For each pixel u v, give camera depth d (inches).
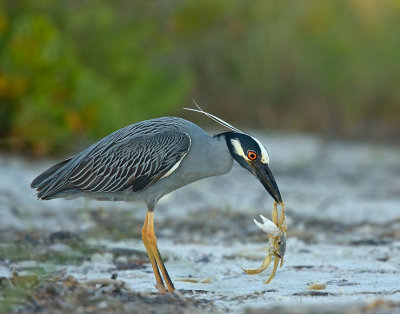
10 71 765.3
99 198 344.2
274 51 1274.6
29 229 457.7
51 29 789.9
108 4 1071.0
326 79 1284.4
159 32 1175.6
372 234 479.2
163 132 337.4
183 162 334.3
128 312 252.8
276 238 313.1
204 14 1238.9
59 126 767.1
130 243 428.5
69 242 416.5
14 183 593.0
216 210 557.3
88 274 346.6
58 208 541.3
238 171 802.8
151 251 324.2
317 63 1282.0
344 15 1275.8
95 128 789.2
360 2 1266.0
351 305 260.5
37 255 382.6
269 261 313.6
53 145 761.6
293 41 1277.1
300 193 685.9
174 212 557.3
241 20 1275.8
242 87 1291.8
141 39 1071.0
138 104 954.1
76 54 926.4
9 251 385.7
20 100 762.8
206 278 339.6
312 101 1305.4
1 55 778.8
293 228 504.1
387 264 370.9
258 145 331.6
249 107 1302.9
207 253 406.0
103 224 486.3
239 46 1278.3
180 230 494.3
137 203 345.1
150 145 334.0
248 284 326.3
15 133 756.0
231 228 500.7
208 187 671.8
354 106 1294.3
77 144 770.2
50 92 769.6
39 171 663.8
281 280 334.3
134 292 277.9
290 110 1307.8
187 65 1246.3
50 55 775.1
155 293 304.7
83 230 461.1
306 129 1293.1
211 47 1267.2
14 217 487.5
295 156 972.6
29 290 271.9
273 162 918.4
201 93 1286.9
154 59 1141.7
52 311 251.1
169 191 341.1
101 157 337.4
